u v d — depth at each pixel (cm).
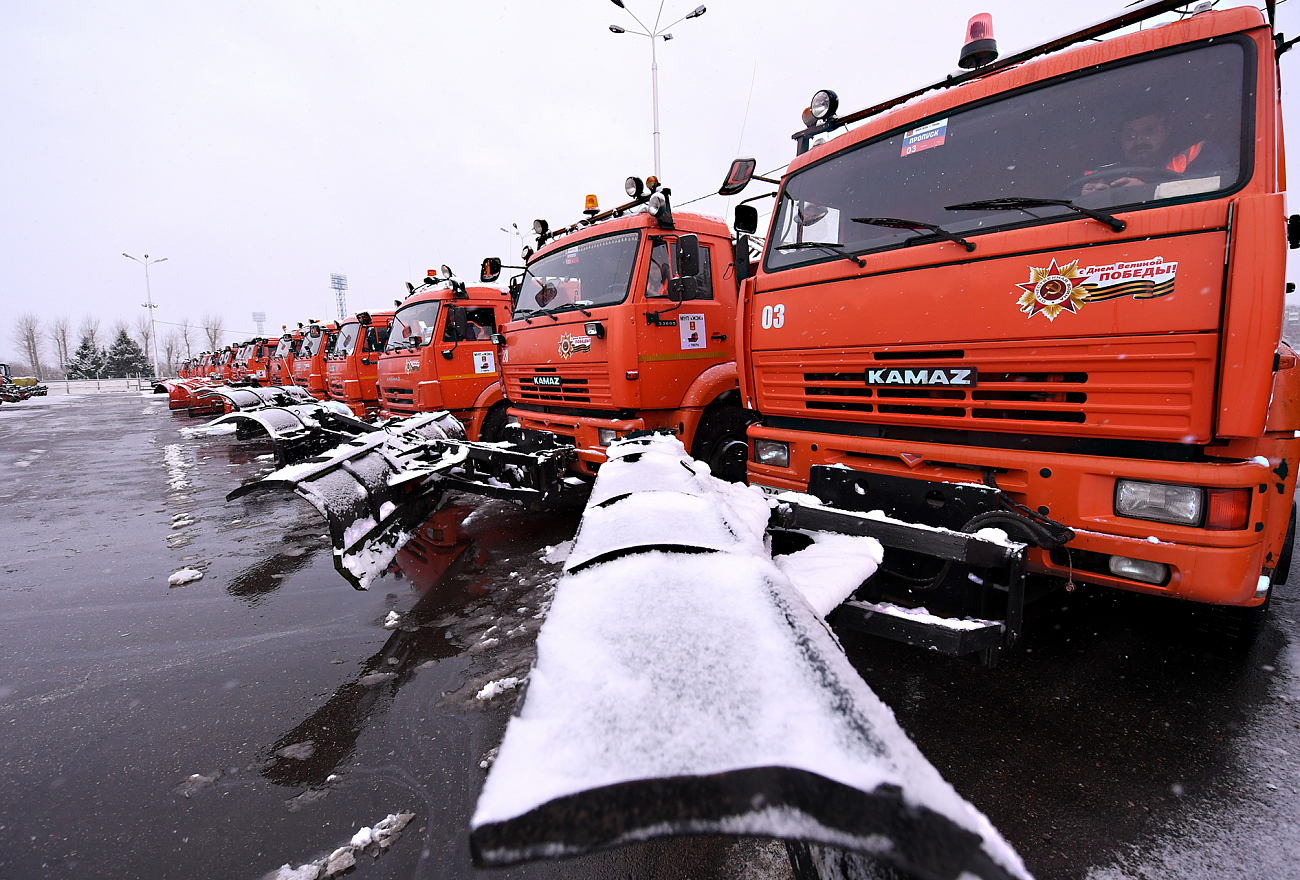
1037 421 244
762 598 130
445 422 618
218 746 244
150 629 355
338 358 1269
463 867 180
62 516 642
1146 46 239
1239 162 210
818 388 324
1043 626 319
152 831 199
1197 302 203
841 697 94
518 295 654
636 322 479
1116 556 229
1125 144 238
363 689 284
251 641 337
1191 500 210
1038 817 193
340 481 369
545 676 112
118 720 264
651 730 91
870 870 92
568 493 481
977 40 331
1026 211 249
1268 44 216
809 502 280
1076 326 229
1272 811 191
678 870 178
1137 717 243
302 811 206
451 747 239
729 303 554
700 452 522
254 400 955
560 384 554
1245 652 281
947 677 278
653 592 138
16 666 314
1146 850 179
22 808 212
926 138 296
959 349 261
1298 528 380
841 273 304
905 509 272
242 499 702
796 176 352
